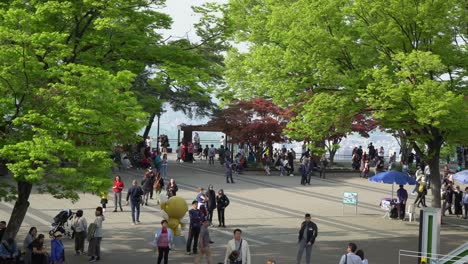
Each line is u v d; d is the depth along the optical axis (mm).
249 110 55250
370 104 31219
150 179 38312
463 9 32656
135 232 31172
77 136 22844
